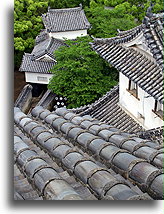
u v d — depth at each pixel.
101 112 13.27
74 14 31.94
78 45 24.11
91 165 4.39
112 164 4.71
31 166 4.54
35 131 6.82
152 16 8.38
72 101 22.81
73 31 31.22
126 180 4.30
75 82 21.22
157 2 30.20
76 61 22.27
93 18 33.41
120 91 12.62
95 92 21.94
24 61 27.94
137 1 34.28
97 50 11.55
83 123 7.49
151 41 8.04
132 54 10.43
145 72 9.50
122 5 32.25
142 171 4.10
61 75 22.08
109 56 11.01
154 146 6.01
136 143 5.55
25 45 31.53
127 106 12.28
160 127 9.72
